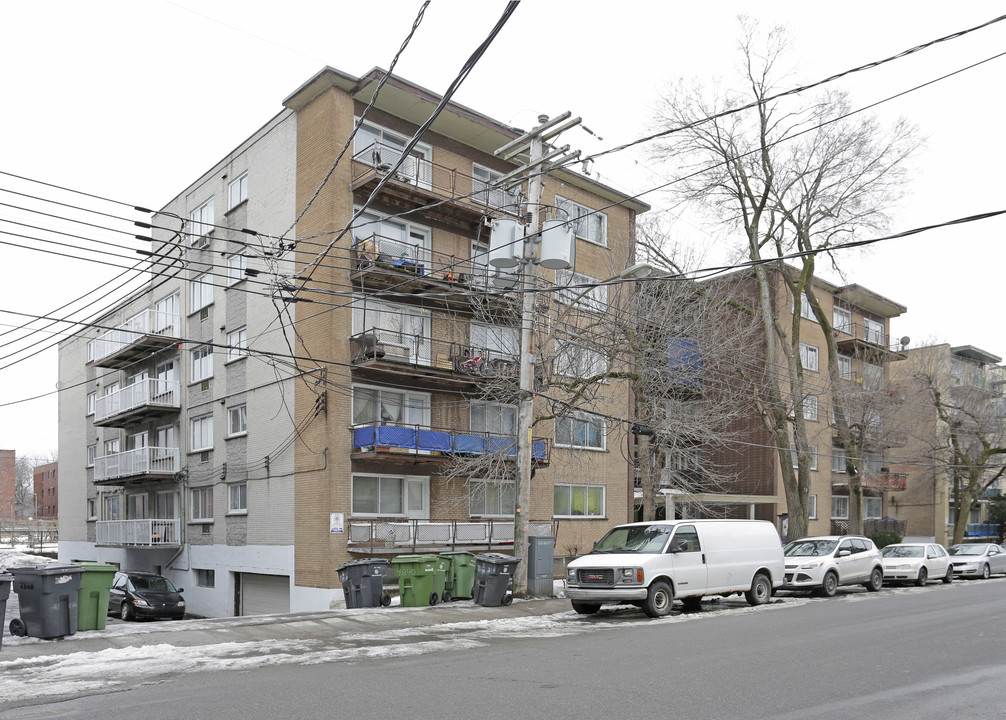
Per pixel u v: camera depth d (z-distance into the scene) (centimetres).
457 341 2547
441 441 2347
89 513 3881
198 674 990
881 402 3616
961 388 4244
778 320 3700
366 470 2305
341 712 755
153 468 3097
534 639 1270
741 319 3212
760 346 3588
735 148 2830
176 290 3116
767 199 2961
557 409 2525
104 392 3797
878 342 4662
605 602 1596
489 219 2448
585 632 1352
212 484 2778
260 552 2483
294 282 2372
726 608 1745
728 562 1734
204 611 2781
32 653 1134
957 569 2939
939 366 4238
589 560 1605
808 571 2038
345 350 2284
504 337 2616
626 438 3022
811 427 4044
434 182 2517
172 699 831
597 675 927
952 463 4200
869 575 2208
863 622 1421
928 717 711
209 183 2903
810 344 4119
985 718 707
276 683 912
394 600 2034
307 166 2392
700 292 2781
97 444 3834
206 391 2859
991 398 4306
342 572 1794
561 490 2819
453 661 1051
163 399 3048
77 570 1278
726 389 2884
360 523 2236
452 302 2502
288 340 2402
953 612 1576
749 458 3812
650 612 1553
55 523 8012
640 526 1703
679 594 1614
